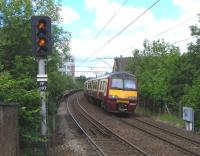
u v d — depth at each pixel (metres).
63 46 30.34
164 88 35.66
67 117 35.94
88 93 60.88
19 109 14.24
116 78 38.22
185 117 27.08
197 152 17.91
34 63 19.19
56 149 18.62
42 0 23.92
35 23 14.80
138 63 49.06
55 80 31.53
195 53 33.62
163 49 49.53
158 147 19.27
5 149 10.92
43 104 15.59
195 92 28.61
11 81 14.41
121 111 37.91
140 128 26.83
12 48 20.16
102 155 17.00
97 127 27.88
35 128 15.12
